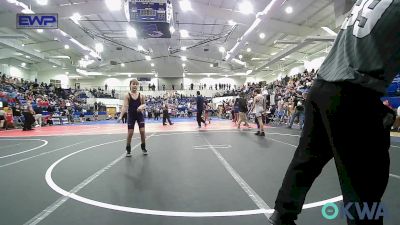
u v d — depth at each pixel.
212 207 2.79
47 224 2.45
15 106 18.88
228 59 33.19
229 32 27.64
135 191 3.39
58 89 34.16
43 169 4.80
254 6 19.64
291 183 1.55
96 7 18.97
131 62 42.53
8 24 18.91
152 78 49.38
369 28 1.26
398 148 6.29
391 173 3.95
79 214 2.67
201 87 48.38
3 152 7.01
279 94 19.25
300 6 19.48
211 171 4.38
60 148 7.54
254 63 43.19
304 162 1.52
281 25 22.25
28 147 7.91
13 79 29.48
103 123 23.94
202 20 25.23
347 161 1.26
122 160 5.49
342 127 1.27
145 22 13.92
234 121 18.36
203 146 7.25
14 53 31.09
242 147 6.95
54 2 19.78
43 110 22.06
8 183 3.88
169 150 6.69
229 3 19.94
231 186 3.53
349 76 1.28
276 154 5.86
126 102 6.03
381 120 1.27
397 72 1.23
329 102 1.33
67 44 24.91
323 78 1.43
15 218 2.60
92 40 29.05
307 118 1.51
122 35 30.45
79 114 28.25
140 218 2.54
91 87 48.97
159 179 3.94
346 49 1.37
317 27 23.06
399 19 1.19
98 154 6.31
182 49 34.88
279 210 1.59
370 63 1.24
